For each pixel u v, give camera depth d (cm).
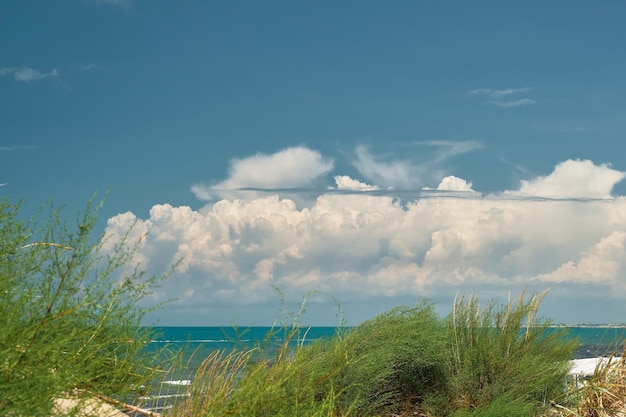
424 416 652
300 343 583
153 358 448
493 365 686
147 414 437
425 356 673
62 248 344
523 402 650
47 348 308
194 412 450
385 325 684
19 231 359
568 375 736
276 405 459
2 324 317
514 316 761
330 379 541
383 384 652
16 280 346
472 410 657
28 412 290
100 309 360
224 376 516
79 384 343
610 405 714
